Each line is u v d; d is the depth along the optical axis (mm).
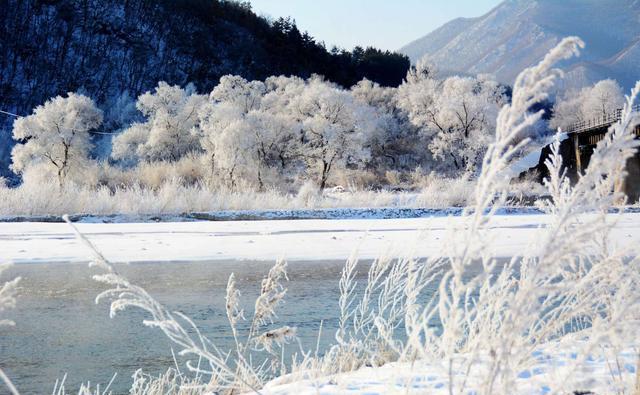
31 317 7844
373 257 13219
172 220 24688
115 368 5527
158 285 10062
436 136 65000
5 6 120750
